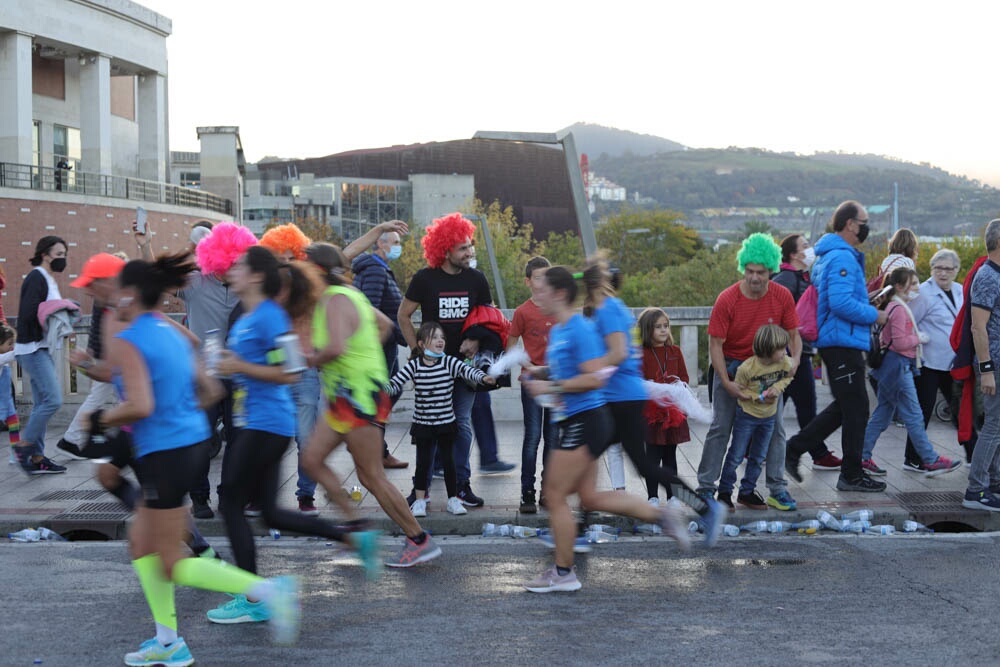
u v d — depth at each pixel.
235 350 5.41
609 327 6.19
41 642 5.14
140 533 4.81
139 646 5.06
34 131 49.06
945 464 8.97
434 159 85.38
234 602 5.44
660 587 6.13
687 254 128.25
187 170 100.12
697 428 11.66
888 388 9.04
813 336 9.16
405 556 6.58
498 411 12.42
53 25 45.31
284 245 7.74
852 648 5.01
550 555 6.96
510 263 58.44
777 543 7.28
